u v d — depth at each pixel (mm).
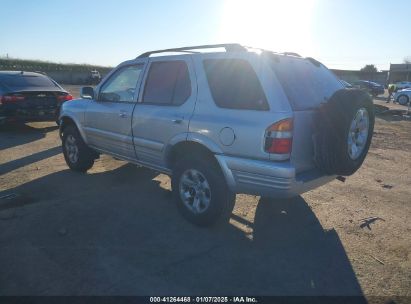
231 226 4309
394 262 3637
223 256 3643
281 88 3561
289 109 3482
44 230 4086
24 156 7402
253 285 3191
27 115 9586
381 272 3451
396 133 11648
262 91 3580
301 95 3781
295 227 4352
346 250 3844
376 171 6945
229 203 4035
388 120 15352
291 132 3475
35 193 5250
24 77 10328
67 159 6457
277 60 3791
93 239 3910
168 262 3506
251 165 3572
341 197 5426
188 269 3396
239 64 3809
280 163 3471
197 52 4270
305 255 3715
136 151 4973
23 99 9477
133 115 4840
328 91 4266
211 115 3900
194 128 4027
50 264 3418
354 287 3209
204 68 4098
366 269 3492
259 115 3537
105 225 4246
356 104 3496
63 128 6523
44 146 8336
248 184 3682
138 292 3049
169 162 4570
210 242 3916
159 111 4465
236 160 3676
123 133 5074
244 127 3596
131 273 3307
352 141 3691
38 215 4477
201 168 4012
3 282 3137
